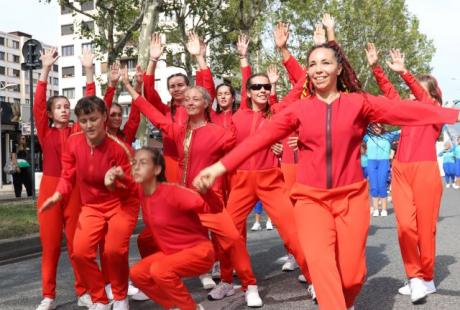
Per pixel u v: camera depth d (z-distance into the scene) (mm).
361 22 33812
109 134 4660
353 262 3516
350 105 3500
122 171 4309
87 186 4645
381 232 9516
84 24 19781
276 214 5184
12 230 9312
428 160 5023
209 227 4734
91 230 4582
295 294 5402
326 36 5379
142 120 14250
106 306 4727
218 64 26438
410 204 5047
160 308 5027
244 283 4984
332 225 3516
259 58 28812
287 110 3592
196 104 4863
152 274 4082
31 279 6590
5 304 5352
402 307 4762
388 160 12211
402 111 3410
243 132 5465
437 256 6973
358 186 3555
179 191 4066
